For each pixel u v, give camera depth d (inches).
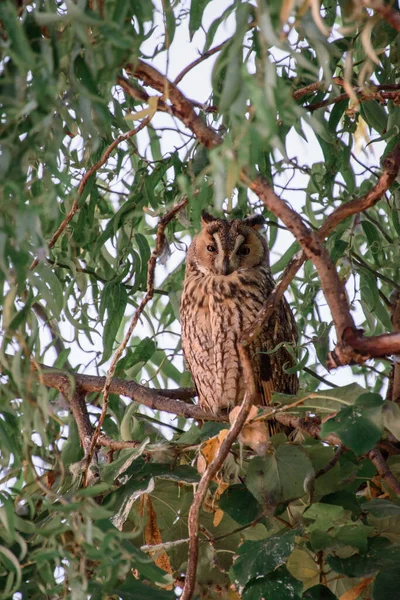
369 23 136.5
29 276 147.2
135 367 293.3
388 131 251.8
